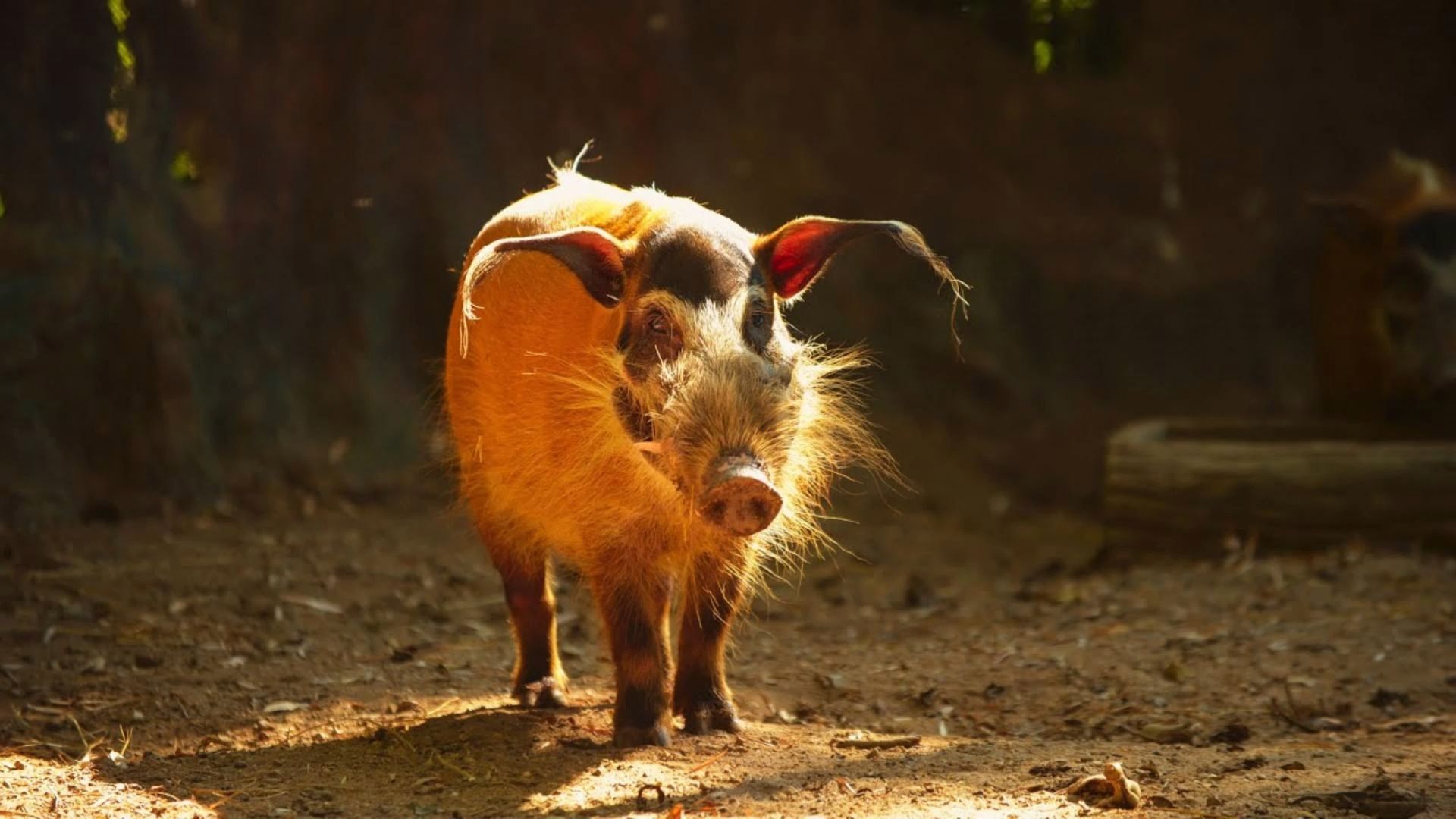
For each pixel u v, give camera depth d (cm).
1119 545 2045
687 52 3047
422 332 2612
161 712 1249
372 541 2036
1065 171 3378
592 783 991
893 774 1004
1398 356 2245
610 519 1060
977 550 2366
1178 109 3522
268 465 2372
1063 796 928
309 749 1127
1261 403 3262
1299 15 3612
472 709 1238
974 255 3216
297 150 2561
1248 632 1573
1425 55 3641
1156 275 3319
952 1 3372
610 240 1018
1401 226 2303
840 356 1163
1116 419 3131
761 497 908
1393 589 1720
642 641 1089
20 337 2152
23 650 1430
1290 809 894
